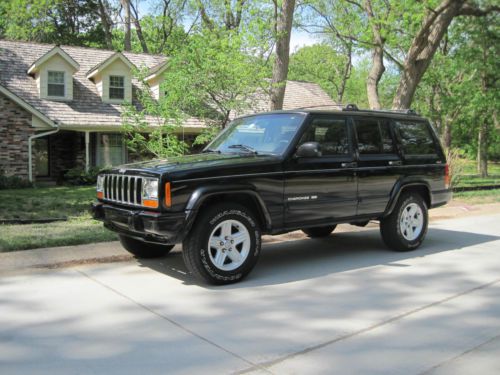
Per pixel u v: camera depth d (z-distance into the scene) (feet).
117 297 17.10
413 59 50.34
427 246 26.48
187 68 44.57
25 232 26.81
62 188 58.95
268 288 18.40
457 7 48.55
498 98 73.82
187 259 18.10
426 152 25.50
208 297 17.24
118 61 68.74
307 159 20.54
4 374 11.41
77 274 19.92
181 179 17.49
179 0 111.96
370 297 17.51
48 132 62.34
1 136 60.08
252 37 43.27
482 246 26.48
